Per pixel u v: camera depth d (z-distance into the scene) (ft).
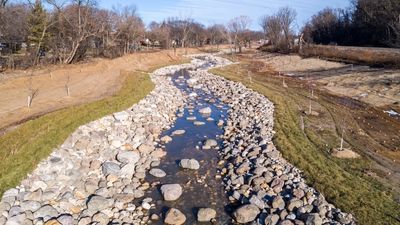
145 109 79.66
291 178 46.42
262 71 157.89
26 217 35.53
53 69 115.75
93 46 175.32
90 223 37.22
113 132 62.44
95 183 45.11
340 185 43.42
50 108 67.36
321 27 247.29
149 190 45.47
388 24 157.89
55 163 45.44
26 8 140.26
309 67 150.10
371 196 40.75
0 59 119.85
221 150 59.67
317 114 77.56
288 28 249.75
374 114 77.46
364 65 127.95
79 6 145.28
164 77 142.41
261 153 55.31
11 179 39.42
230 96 103.65
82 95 82.89
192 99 102.27
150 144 61.05
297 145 57.31
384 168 49.06
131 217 39.17
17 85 89.92
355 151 55.31
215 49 301.84
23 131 52.01
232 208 41.47
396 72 107.86
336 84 111.75
